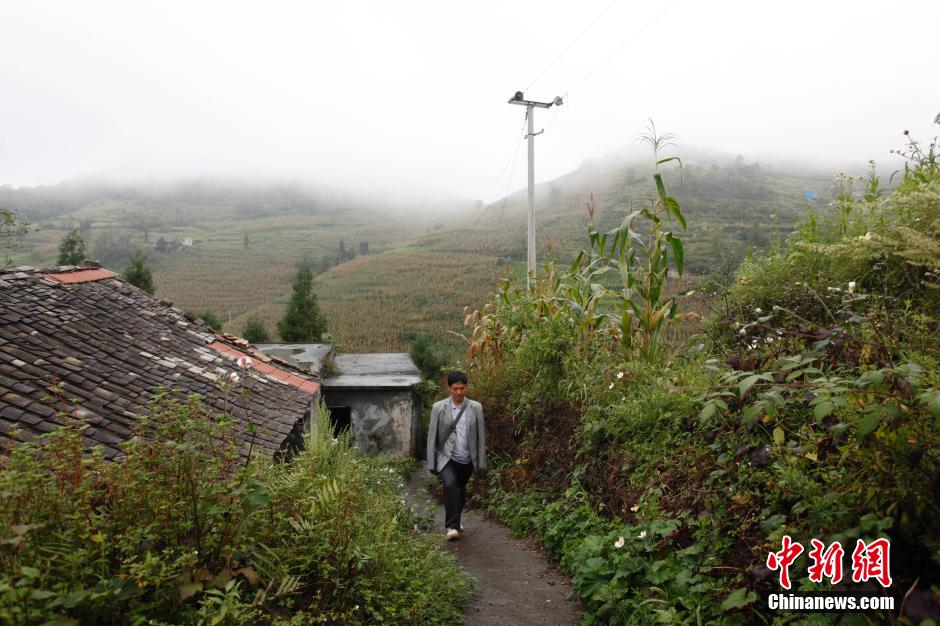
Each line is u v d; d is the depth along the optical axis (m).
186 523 3.20
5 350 6.18
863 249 4.15
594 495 5.81
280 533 3.78
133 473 3.22
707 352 5.82
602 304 8.68
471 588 4.90
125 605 2.86
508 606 4.55
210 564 3.27
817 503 2.88
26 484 2.82
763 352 4.15
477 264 85.56
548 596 4.71
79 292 8.88
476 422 6.66
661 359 6.95
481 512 8.12
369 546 4.27
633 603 3.72
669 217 7.07
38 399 5.51
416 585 4.25
